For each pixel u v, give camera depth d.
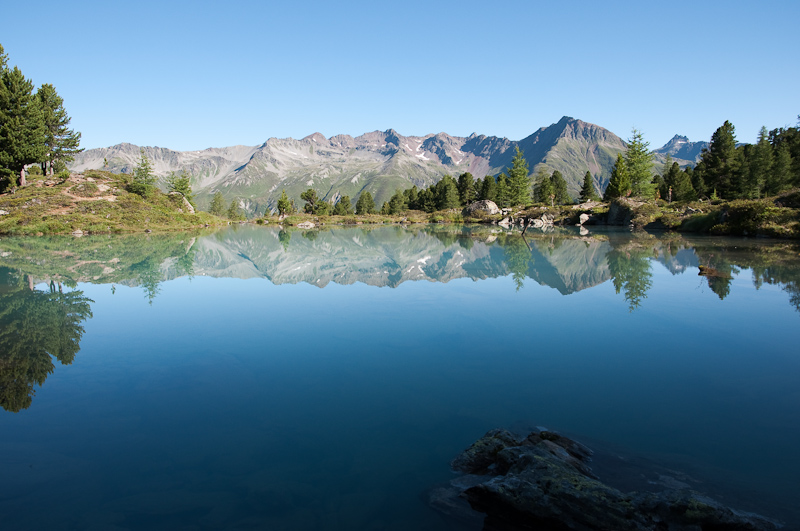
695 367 6.45
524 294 11.99
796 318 8.93
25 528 3.29
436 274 15.90
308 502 3.61
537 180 105.50
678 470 3.91
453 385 5.95
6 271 16.86
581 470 3.91
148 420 5.06
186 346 7.80
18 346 7.82
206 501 3.62
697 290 11.76
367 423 4.95
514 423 4.88
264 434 4.73
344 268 18.12
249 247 29.23
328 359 7.05
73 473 4.04
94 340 8.20
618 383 5.92
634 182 70.00
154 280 15.30
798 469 3.88
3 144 45.12
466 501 3.63
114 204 49.31
